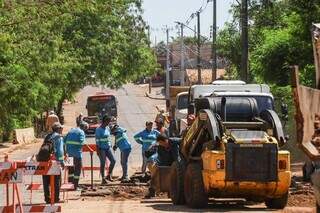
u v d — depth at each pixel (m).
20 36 66.12
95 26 113.31
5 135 91.44
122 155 44.03
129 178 44.09
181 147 31.62
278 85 63.88
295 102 16.55
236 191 28.92
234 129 29.88
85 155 69.44
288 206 30.61
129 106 169.25
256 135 29.03
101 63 114.62
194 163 30.28
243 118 30.97
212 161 28.56
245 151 28.58
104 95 125.62
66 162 38.88
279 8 79.25
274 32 66.25
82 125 44.47
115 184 42.28
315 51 18.16
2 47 62.16
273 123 29.95
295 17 60.22
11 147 86.38
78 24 111.88
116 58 116.62
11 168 24.41
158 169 34.19
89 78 115.19
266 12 79.44
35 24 63.53
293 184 37.25
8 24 60.47
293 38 61.53
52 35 73.19
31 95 76.19
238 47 95.94
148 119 138.12
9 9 58.78
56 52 78.00
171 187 31.94
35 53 71.12
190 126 31.59
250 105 31.09
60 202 33.19
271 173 28.67
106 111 125.06
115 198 36.00
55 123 32.97
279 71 63.69
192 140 30.77
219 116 30.23
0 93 71.69
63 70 87.19
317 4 55.78
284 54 62.72
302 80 57.56
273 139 28.97
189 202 29.88
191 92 42.69
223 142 28.73
